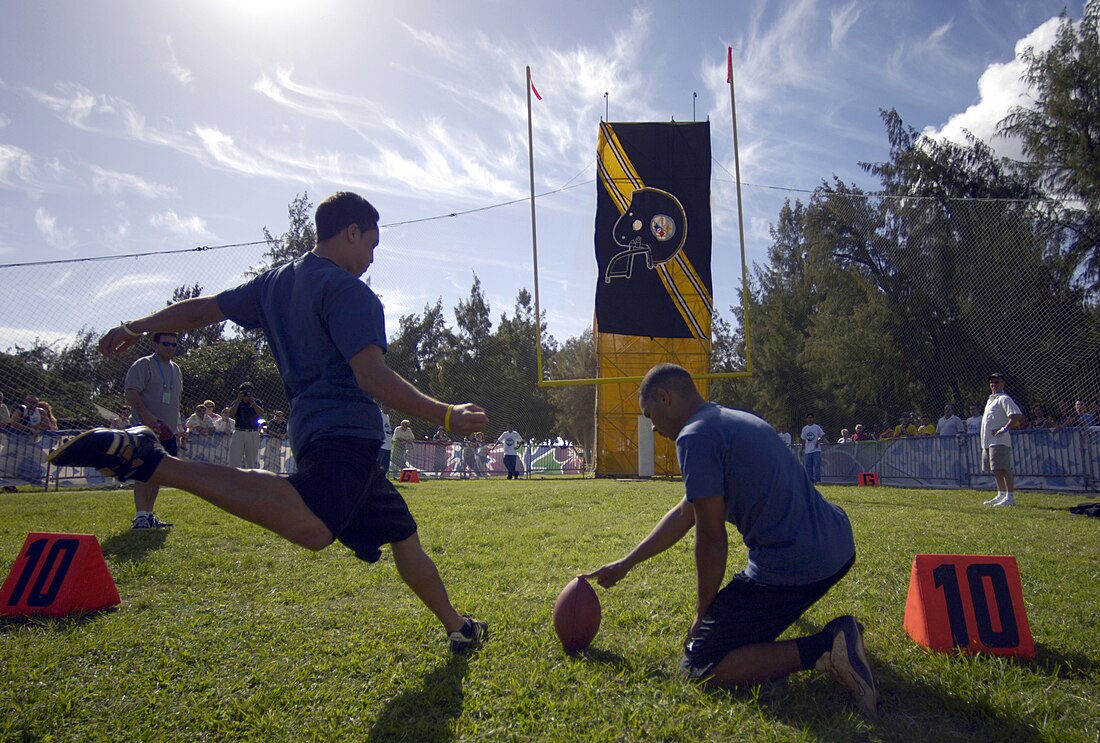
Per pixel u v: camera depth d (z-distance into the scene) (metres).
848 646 2.39
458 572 4.54
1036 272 24.33
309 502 2.20
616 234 17.34
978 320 26.05
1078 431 12.23
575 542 5.68
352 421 2.38
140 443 2.00
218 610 3.59
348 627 3.26
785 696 2.47
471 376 45.25
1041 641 3.03
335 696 2.46
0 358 13.91
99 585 3.64
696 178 17.36
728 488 2.57
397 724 2.24
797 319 40.03
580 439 45.34
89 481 13.55
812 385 35.00
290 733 2.19
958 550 5.10
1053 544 5.44
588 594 2.92
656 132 17.47
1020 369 24.25
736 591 2.60
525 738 2.16
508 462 21.67
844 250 31.41
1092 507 7.70
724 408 2.69
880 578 4.17
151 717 2.32
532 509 8.29
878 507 8.79
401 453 20.70
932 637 2.89
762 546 2.56
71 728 2.25
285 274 2.57
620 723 2.24
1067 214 24.27
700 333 17.08
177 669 2.73
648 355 23.66
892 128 29.92
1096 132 23.95
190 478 2.05
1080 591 3.87
